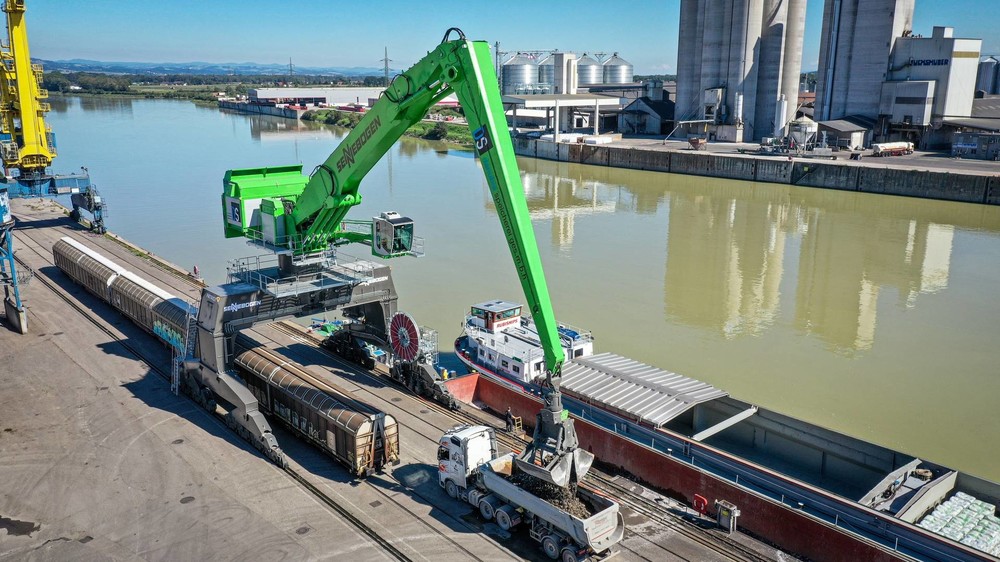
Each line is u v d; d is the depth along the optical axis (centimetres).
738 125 14500
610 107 18725
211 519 2480
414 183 11294
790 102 14912
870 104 13075
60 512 2516
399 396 3531
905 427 3538
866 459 2855
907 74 12625
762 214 9006
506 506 2466
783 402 3806
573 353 3797
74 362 3906
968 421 3597
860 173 10388
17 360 3925
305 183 3469
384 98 2680
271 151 14712
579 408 3300
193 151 14662
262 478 2755
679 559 2316
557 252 7056
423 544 2359
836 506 2442
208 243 7062
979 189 9225
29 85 6944
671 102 17900
